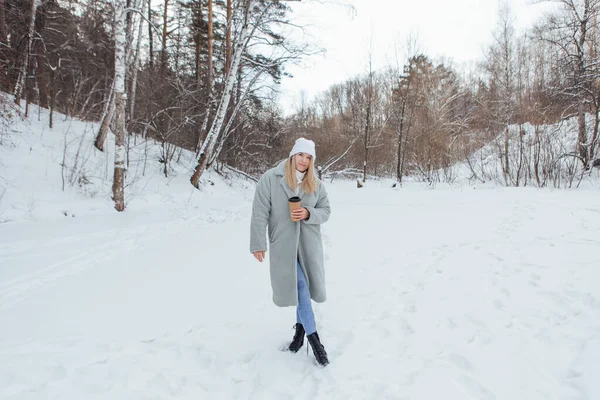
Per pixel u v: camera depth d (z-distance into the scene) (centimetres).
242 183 1738
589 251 458
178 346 279
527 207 879
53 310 347
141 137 1634
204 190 1384
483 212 852
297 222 262
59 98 1520
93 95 1620
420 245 567
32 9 1267
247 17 1231
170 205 1063
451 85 3297
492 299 336
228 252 573
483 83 3022
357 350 265
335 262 505
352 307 346
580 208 812
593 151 1558
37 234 632
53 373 237
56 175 933
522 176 1762
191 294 393
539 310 306
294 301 257
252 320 328
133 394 217
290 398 216
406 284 397
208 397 218
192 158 1650
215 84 1648
